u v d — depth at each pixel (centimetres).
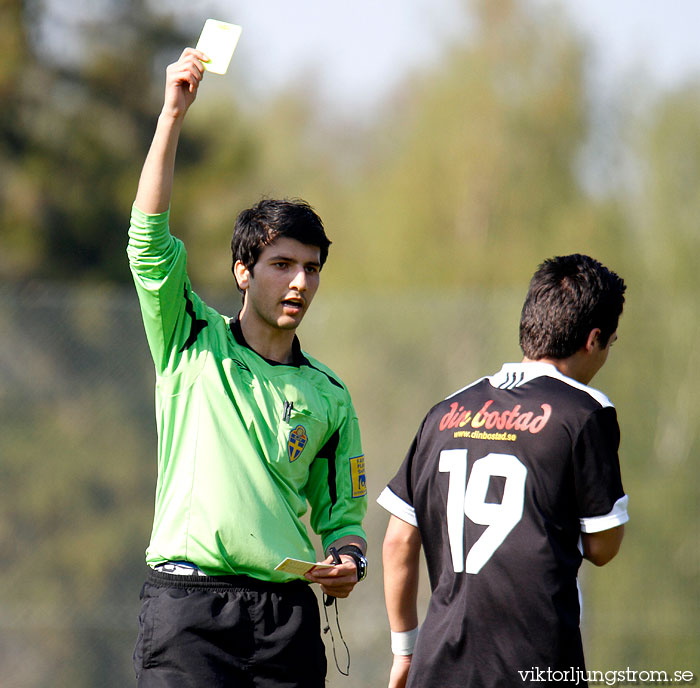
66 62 4438
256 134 5953
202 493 1027
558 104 5872
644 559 2475
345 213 6612
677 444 2539
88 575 2484
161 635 1019
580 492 938
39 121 4362
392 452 2534
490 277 5494
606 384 2580
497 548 935
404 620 1071
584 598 2431
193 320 1092
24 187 4234
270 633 1035
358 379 2562
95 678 2444
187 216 4444
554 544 930
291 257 1081
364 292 5419
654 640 2416
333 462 1139
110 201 4353
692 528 2491
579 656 926
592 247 5509
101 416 2541
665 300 2595
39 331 2538
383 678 2380
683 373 2564
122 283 4291
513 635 920
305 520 2350
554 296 1009
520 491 941
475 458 972
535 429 954
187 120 4659
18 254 4203
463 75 5969
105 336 2558
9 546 2477
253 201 4712
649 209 5653
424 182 5784
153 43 4562
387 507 1061
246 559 1023
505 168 5831
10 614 2444
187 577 1027
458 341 2556
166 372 1073
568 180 5897
